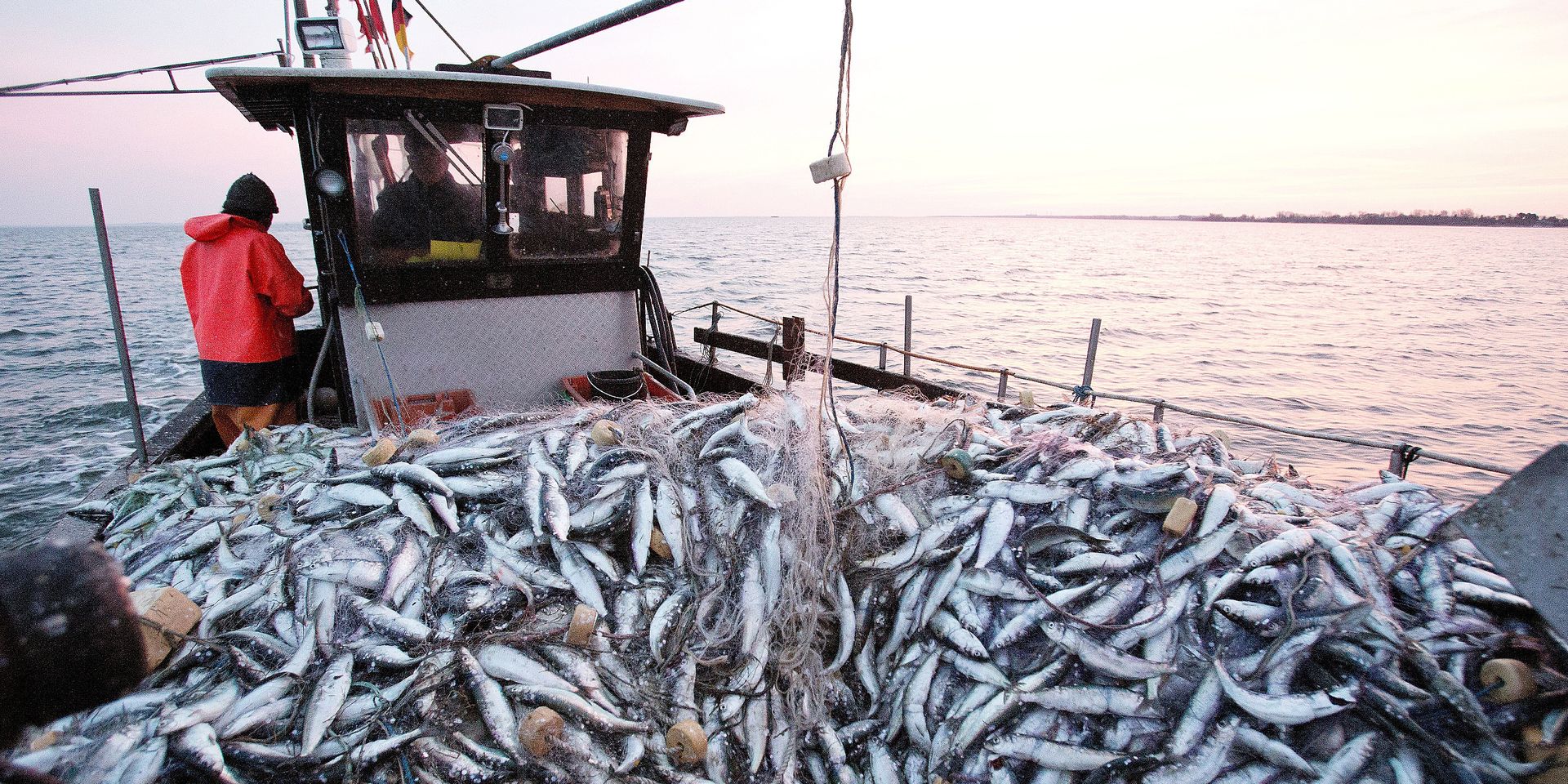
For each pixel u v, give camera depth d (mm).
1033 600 3295
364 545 3447
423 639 3107
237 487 4578
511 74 5754
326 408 7344
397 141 5691
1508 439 16438
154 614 2955
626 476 3752
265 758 2645
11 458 13688
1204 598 3248
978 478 3773
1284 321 35781
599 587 3443
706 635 3375
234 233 6199
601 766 2838
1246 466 4812
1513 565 2551
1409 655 2965
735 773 3082
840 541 3607
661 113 6480
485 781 2719
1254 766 2889
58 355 24125
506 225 6195
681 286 40562
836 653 3486
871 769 3145
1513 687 2762
